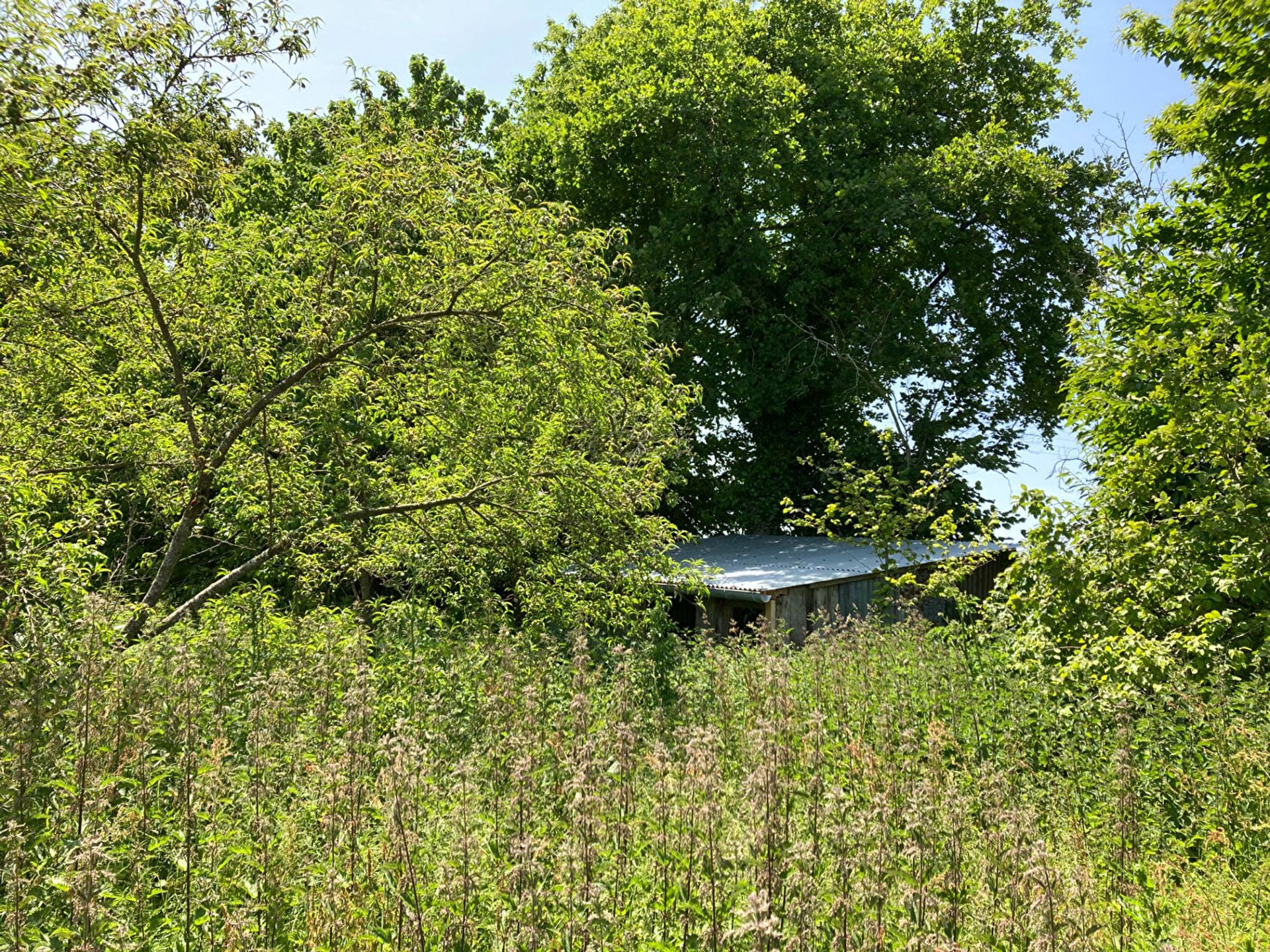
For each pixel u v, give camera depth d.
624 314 13.64
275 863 5.04
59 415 12.27
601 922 4.40
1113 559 10.41
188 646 8.48
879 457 25.91
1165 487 12.16
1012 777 7.51
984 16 29.31
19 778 5.29
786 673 8.67
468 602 14.03
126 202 10.75
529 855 4.48
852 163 26.05
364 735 6.66
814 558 21.00
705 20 25.44
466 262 13.60
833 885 4.67
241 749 7.19
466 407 13.34
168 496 13.78
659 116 24.23
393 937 4.59
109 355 13.47
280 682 7.55
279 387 12.85
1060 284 26.64
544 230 13.25
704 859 4.85
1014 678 9.80
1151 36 15.98
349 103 14.25
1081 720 8.55
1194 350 11.13
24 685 6.59
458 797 5.60
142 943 4.53
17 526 8.12
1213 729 7.84
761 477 26.34
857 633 12.28
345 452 14.27
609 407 13.73
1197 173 15.69
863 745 7.71
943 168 25.08
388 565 14.59
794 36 27.17
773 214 26.81
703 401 24.28
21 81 7.77
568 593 13.61
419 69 29.02
